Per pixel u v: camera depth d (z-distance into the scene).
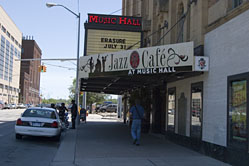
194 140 10.67
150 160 8.74
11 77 92.06
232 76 8.31
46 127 12.16
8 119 26.58
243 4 7.87
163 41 15.80
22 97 105.94
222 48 9.01
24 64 115.50
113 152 10.08
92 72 13.33
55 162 8.41
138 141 11.87
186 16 12.51
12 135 14.17
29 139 13.12
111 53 12.34
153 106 17.64
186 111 11.62
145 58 10.84
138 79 14.72
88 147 11.18
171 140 13.19
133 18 19.98
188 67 9.80
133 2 24.98
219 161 8.69
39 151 10.26
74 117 19.33
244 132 7.67
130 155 9.55
